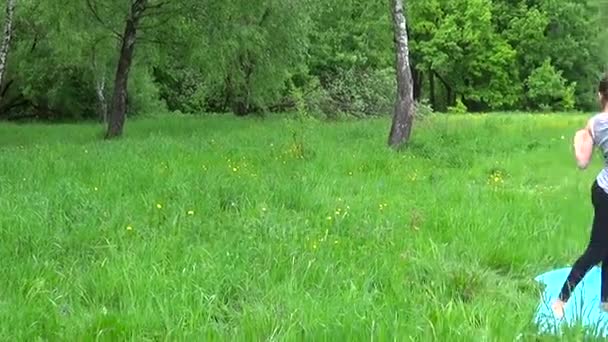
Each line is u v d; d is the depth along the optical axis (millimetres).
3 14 26609
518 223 7840
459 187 10484
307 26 28969
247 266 5926
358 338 4148
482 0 45250
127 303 5008
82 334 4445
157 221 7738
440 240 7109
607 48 45719
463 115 31203
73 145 16906
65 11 21281
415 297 5172
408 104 16453
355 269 5883
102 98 27875
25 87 32094
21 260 6078
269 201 8930
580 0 45781
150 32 22406
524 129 20734
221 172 11398
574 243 7133
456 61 46750
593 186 5418
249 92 30078
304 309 4746
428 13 45625
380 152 14961
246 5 21969
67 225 7398
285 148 14828
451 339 4133
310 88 32562
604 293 5422
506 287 5773
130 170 11227
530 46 46562
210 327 4480
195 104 38219
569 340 4262
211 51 22109
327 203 8953
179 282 5340
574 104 47062
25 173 10969
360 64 37781
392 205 8914
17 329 4484
